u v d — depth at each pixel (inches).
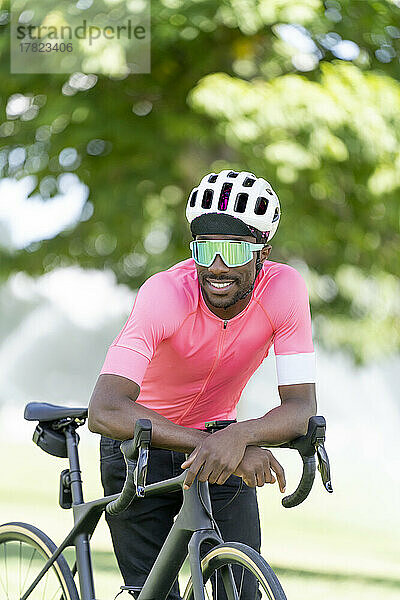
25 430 1849.2
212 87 518.0
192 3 527.5
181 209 567.5
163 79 568.7
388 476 991.0
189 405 181.3
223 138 535.8
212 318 168.6
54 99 561.9
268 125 521.3
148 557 187.3
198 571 151.6
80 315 1926.7
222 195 162.2
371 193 558.9
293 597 325.1
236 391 185.3
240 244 161.3
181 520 157.8
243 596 164.2
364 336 624.4
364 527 541.6
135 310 165.9
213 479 151.3
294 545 459.2
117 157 573.3
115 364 161.9
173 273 171.9
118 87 565.3
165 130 550.3
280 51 561.3
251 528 187.9
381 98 550.0
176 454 188.1
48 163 581.0
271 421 156.6
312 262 603.8
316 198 558.9
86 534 184.7
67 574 188.9
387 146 546.0
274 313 172.1
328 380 1637.6
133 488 156.1
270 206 164.7
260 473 152.9
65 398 1952.5
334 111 528.1
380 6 585.3
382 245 607.5
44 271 611.8
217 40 561.0
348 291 610.9
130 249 583.5
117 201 565.3
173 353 171.2
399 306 626.8
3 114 585.9
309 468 152.9
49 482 747.4
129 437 156.1
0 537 211.2
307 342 173.9
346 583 354.3
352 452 1416.1
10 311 1940.2
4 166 591.2
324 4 570.9
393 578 370.0
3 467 895.7
